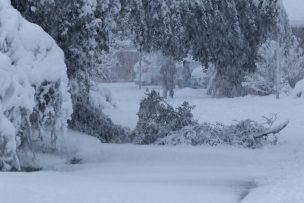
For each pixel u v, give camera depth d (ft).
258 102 112.47
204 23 50.80
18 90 34.17
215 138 52.47
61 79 36.81
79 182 30.17
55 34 42.88
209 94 142.00
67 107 37.19
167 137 53.26
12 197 25.17
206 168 39.32
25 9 42.75
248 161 42.78
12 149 33.47
